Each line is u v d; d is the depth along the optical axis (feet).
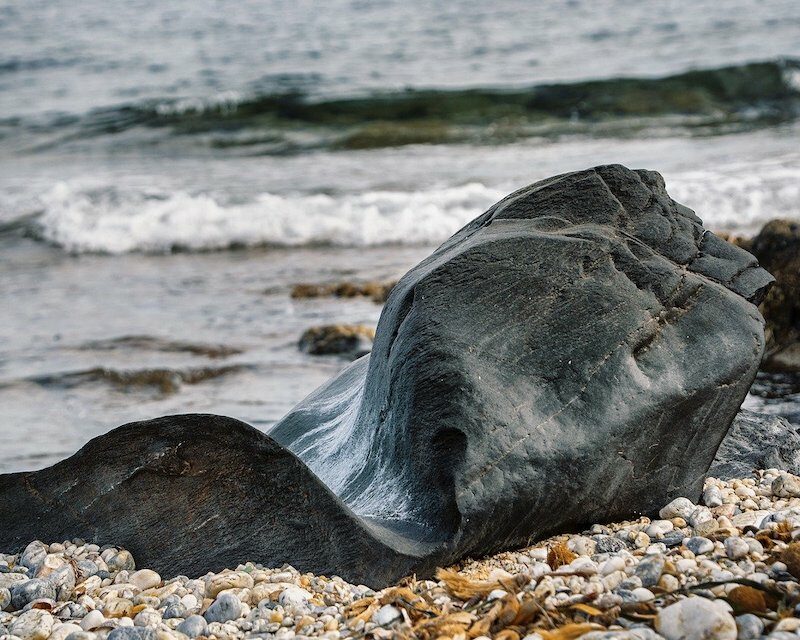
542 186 37.29
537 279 33.55
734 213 105.40
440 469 31.42
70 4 283.79
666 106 157.38
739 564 27.86
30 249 111.65
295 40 221.66
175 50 215.92
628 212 36.27
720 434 34.37
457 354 32.04
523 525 31.86
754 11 224.53
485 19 236.02
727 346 33.63
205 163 141.90
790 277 65.05
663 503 34.12
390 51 204.95
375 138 150.00
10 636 27.71
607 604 25.62
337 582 30.01
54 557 31.14
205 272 99.81
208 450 31.22
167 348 74.38
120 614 28.76
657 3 243.60
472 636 25.17
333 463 38.37
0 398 64.90
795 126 146.00
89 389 66.39
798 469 40.01
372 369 36.65
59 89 183.62
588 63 184.03
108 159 146.10
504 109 158.51
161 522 31.58
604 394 32.40
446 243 37.91
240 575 30.04
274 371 68.74
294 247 109.50
